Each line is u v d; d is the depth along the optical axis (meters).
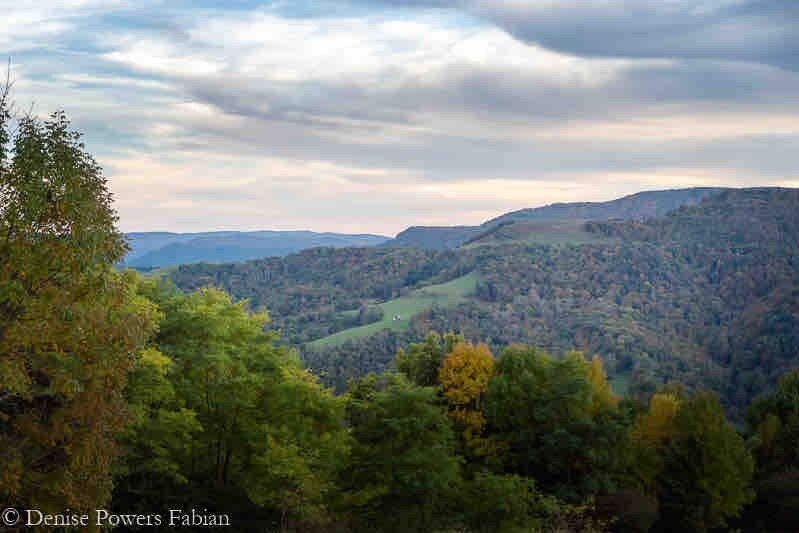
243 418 26.67
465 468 42.06
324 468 27.48
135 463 23.25
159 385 22.17
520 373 44.50
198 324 25.94
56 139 15.02
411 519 29.80
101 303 16.50
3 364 13.89
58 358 15.36
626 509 38.12
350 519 30.08
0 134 14.86
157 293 28.92
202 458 29.17
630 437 43.03
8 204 14.88
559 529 31.39
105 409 16.06
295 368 29.19
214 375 25.12
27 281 15.27
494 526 31.31
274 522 26.75
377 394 31.23
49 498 15.83
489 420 44.03
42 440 15.52
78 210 14.88
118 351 16.19
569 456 41.06
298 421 27.70
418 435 29.81
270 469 23.95
